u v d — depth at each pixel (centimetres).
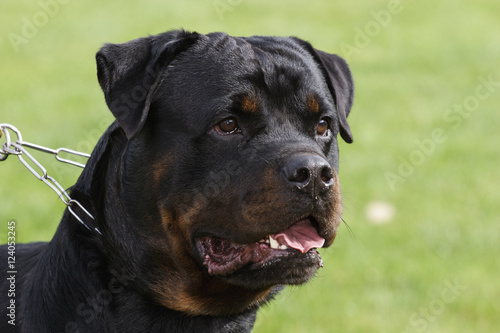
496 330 1020
